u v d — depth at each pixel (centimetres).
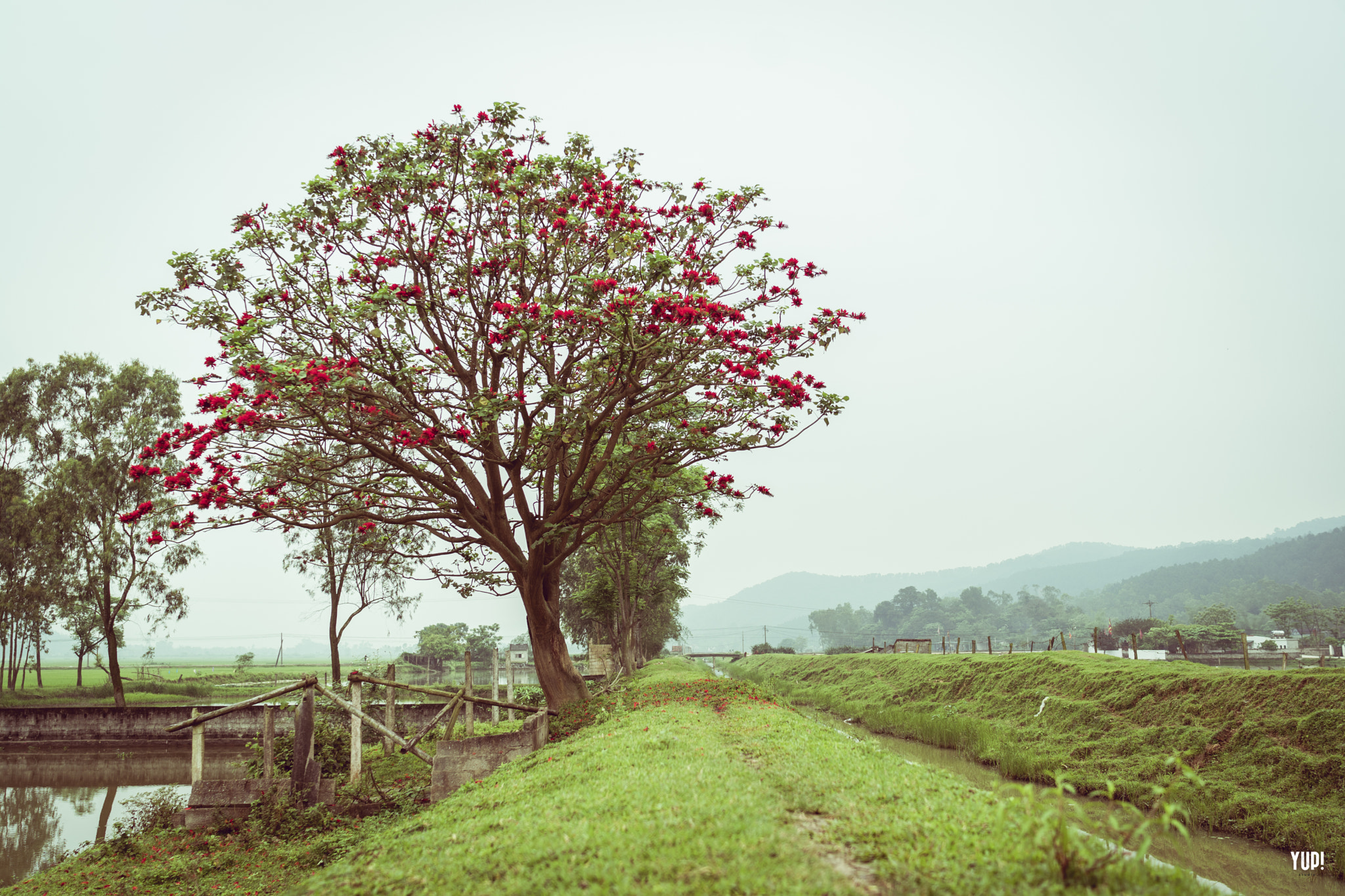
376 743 2052
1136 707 2033
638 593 4047
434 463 1822
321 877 809
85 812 1955
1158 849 1330
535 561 1942
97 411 4053
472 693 1592
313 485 1769
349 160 1734
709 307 1530
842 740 1309
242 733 2983
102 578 3947
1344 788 1360
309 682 1413
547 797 902
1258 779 1509
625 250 1811
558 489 2181
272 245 1702
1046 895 541
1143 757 1786
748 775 911
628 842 664
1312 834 1270
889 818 733
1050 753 1978
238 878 1053
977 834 675
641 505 2278
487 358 1816
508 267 1775
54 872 1197
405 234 1747
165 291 1650
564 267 1841
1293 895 1097
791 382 1641
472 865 684
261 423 1505
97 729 2955
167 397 4200
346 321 1627
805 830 710
